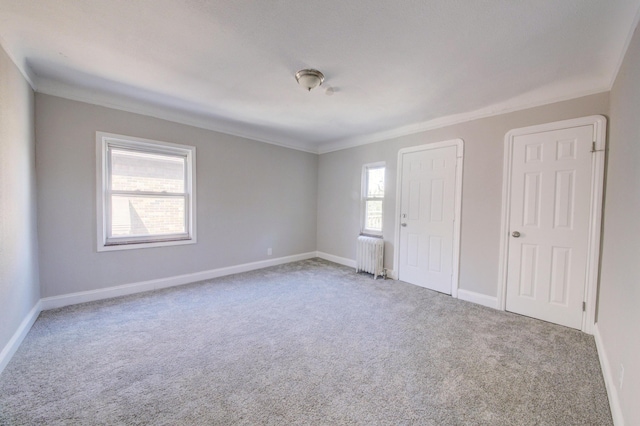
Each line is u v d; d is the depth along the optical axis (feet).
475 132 10.61
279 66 7.66
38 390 5.40
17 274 7.04
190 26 5.96
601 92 7.93
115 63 7.64
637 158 5.03
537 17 5.39
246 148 14.46
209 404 5.12
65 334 7.64
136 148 10.96
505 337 7.83
